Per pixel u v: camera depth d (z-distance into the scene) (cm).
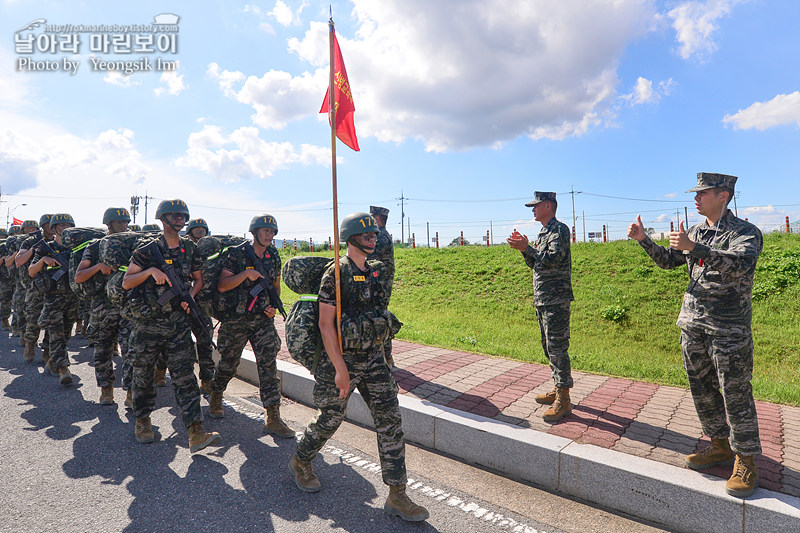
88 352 760
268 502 324
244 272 446
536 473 356
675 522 297
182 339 413
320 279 330
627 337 928
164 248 436
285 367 581
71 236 599
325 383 319
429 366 628
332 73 356
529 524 304
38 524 291
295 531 290
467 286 1358
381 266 334
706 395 321
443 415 422
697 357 320
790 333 831
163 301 403
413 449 426
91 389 575
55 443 418
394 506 308
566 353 432
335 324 307
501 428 390
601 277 1252
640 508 310
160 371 589
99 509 311
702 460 322
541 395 475
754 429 287
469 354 708
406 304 1270
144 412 425
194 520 300
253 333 461
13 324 879
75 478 354
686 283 1112
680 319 331
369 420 467
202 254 502
